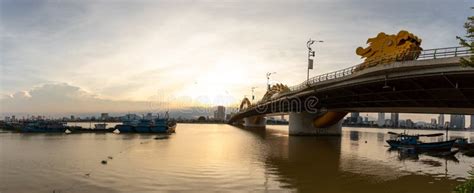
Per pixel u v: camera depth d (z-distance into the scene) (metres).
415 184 34.12
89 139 89.50
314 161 49.50
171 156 51.03
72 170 38.12
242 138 99.38
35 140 85.31
